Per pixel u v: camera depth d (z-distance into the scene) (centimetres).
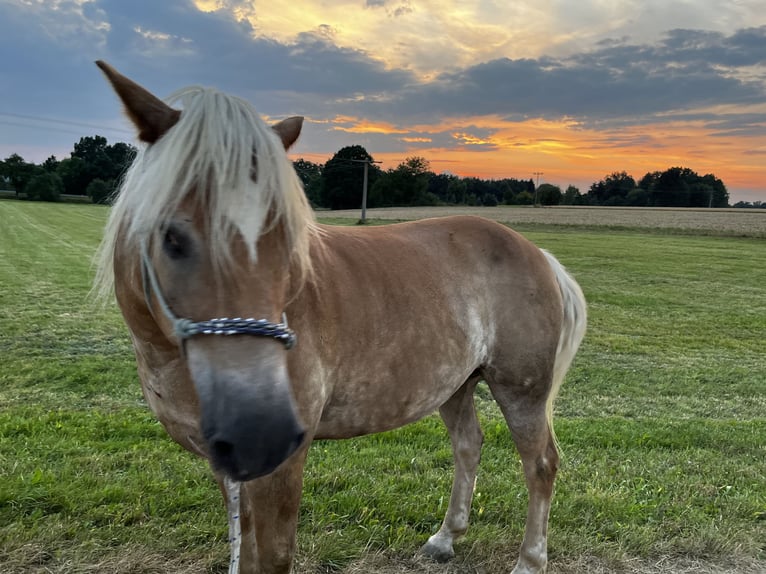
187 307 143
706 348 973
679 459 451
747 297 1549
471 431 312
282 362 144
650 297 1502
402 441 476
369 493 354
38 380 633
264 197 143
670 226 4709
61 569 261
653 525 338
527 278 287
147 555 274
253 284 144
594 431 513
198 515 317
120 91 160
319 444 456
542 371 288
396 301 237
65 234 2702
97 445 411
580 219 5431
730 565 305
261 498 198
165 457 397
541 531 287
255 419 133
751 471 430
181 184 141
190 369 144
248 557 241
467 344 265
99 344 832
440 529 315
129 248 170
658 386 734
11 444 400
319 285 207
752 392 725
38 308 1056
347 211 6150
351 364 219
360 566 287
